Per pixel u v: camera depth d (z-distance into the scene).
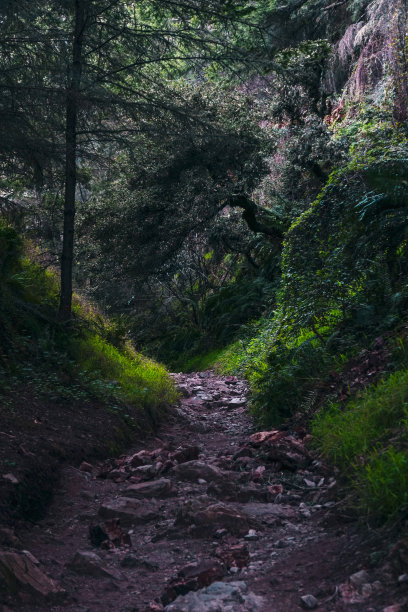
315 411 6.46
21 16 8.12
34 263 10.93
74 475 5.27
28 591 3.18
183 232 16.31
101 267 17.03
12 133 7.84
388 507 3.45
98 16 9.34
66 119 9.12
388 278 7.35
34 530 4.19
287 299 8.09
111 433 6.70
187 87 14.59
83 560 3.57
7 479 4.50
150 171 14.38
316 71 15.68
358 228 7.74
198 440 7.42
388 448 4.10
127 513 4.46
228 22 10.92
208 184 14.70
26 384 7.07
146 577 3.50
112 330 11.24
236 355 14.38
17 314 8.60
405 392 4.82
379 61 15.29
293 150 14.70
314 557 3.39
